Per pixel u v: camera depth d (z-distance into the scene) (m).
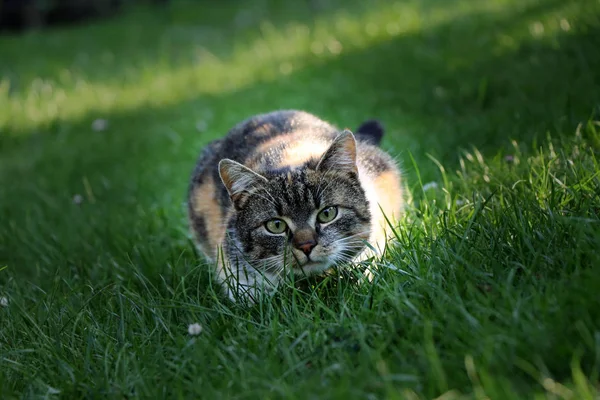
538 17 8.02
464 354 2.79
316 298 3.51
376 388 2.75
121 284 4.25
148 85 10.77
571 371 2.62
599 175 3.80
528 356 2.70
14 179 7.84
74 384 3.15
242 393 2.84
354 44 9.57
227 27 14.36
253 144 4.64
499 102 6.26
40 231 5.99
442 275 3.42
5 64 13.54
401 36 9.19
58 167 8.00
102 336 3.60
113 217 5.92
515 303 2.94
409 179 5.18
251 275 4.07
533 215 3.65
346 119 6.94
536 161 4.54
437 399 2.56
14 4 17.42
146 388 3.00
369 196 4.19
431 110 6.70
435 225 4.04
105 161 7.88
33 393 3.18
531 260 3.33
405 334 3.06
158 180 6.95
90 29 16.12
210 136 7.57
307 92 8.12
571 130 5.06
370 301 3.43
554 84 6.06
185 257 4.83
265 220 3.94
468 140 5.69
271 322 3.37
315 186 3.93
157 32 14.88
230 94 9.09
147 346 3.45
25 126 10.02
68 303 3.98
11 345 3.80
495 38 7.87
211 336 3.31
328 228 3.95
